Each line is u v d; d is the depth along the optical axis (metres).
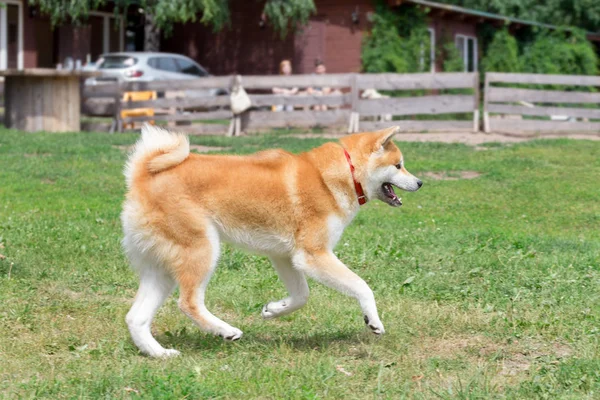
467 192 13.55
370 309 5.75
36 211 11.18
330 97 21.00
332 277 5.82
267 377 5.26
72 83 21.19
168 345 6.09
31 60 31.44
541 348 6.05
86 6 28.30
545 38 36.59
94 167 15.32
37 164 15.36
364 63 28.22
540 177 14.77
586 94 21.25
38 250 8.77
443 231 10.27
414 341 6.24
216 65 31.14
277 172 5.89
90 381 5.12
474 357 5.88
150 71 27.44
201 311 5.73
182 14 26.73
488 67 34.09
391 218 11.45
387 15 28.22
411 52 28.69
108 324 6.52
